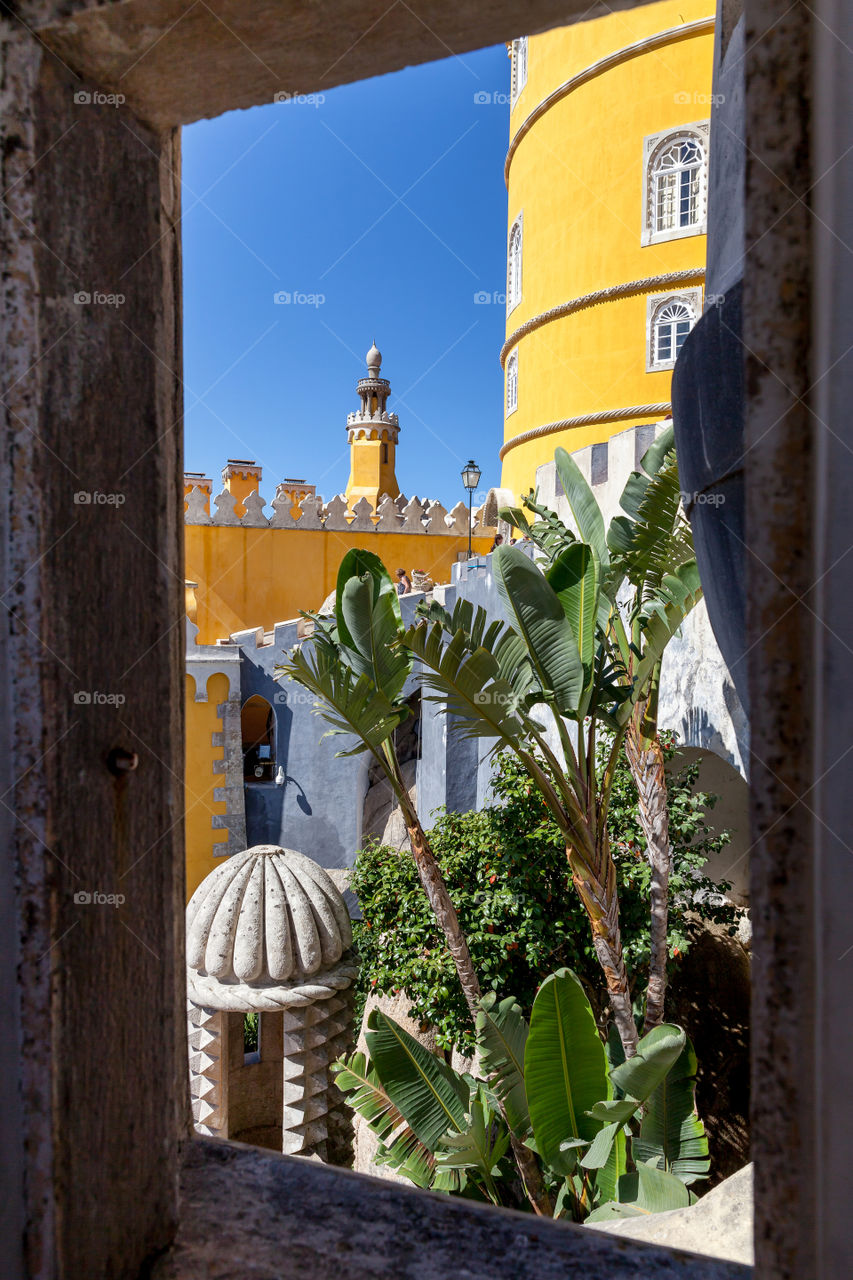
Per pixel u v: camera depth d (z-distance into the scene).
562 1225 1.18
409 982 8.23
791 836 0.75
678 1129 5.40
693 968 11.11
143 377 1.26
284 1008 8.38
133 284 1.24
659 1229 2.58
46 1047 1.01
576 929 7.92
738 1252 2.35
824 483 0.74
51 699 1.02
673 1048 4.55
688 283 16.41
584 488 7.60
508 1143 6.18
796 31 0.73
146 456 1.27
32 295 1.01
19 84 1.00
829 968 0.74
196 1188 1.29
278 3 0.97
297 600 24.02
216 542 23.31
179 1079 1.37
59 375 1.05
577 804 6.13
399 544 25.00
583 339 18.08
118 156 1.19
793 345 0.75
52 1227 1.01
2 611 1.01
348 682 6.60
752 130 0.75
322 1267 1.10
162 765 1.31
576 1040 5.15
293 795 19.38
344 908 9.05
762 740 0.77
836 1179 0.74
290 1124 8.29
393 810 19.34
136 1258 1.16
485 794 13.72
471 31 1.07
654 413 16.78
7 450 1.00
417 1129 5.91
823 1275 0.74
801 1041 0.75
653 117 16.58
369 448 32.03
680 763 9.60
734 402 1.59
